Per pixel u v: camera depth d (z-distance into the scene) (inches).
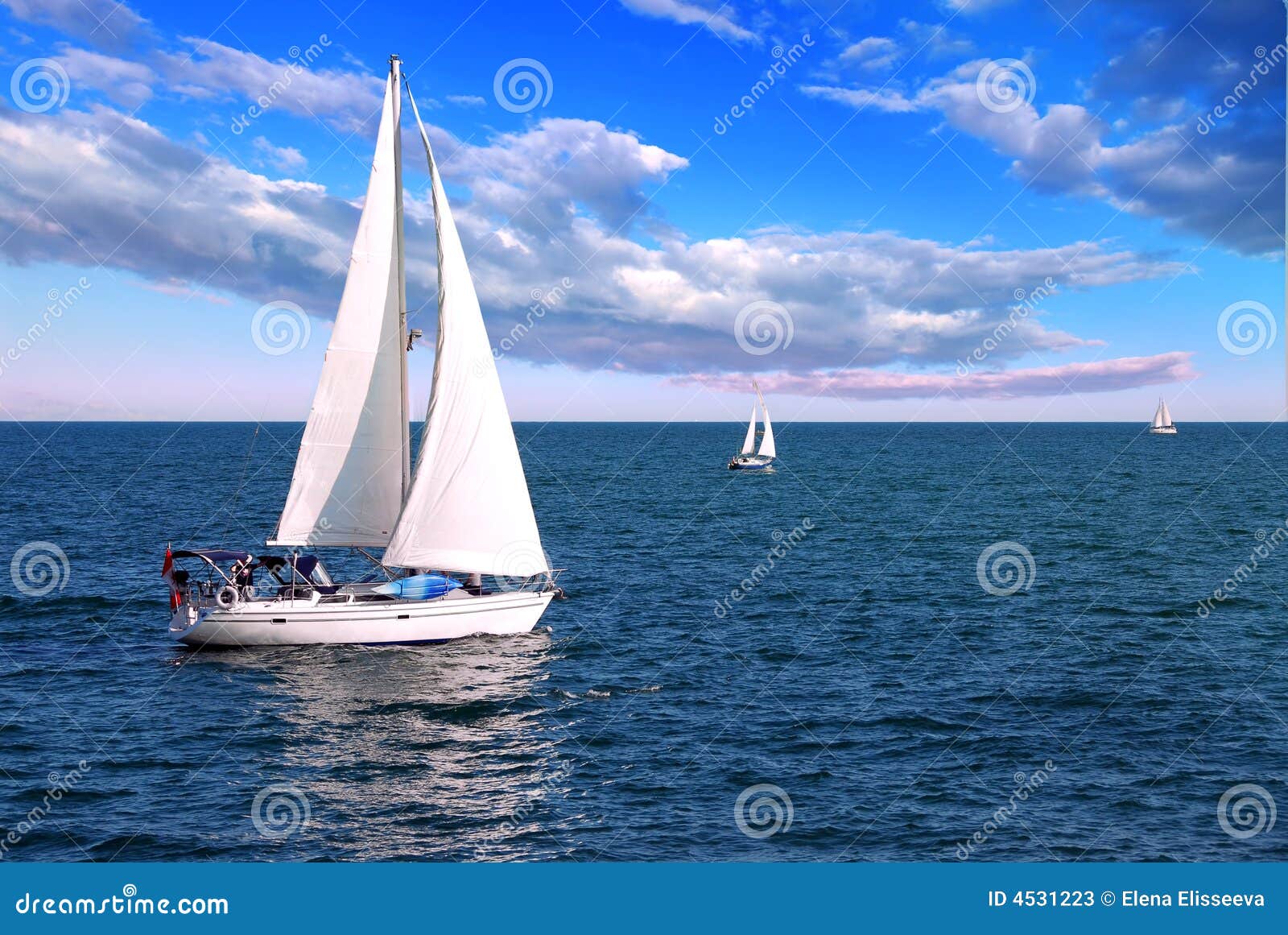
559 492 4210.1
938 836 831.7
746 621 1644.9
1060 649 1443.2
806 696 1219.2
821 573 2126.0
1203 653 1412.4
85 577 2005.4
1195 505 3688.5
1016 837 829.2
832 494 4252.0
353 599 1451.8
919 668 1347.2
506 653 1416.1
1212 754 1009.5
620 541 2635.3
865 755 1018.7
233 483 4453.7
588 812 878.4
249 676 1290.6
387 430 1441.9
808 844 815.7
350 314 1412.4
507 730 1093.1
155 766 982.4
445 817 865.5
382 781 948.0
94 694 1213.7
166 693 1217.4
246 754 1018.1
